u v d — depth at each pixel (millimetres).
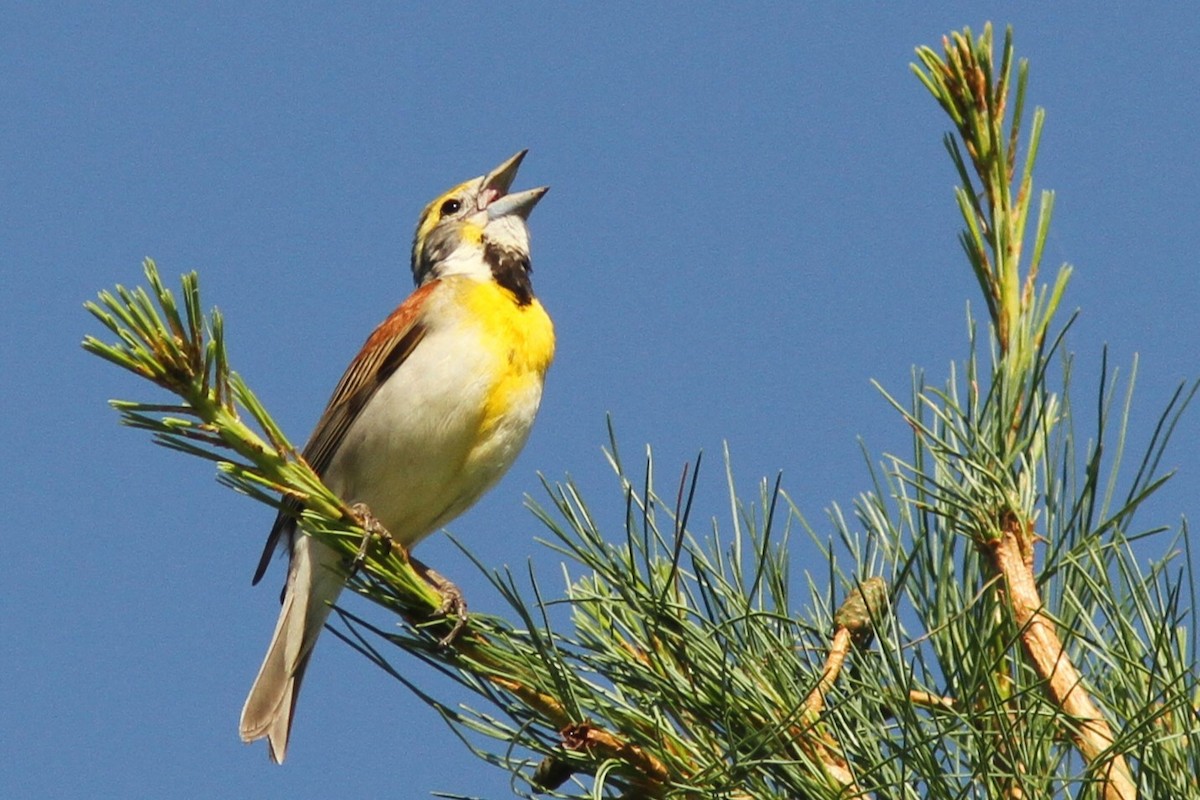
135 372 6453
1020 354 7109
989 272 7340
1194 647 5742
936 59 7539
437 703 6383
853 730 5934
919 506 6574
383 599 7504
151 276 6375
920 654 6426
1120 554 6121
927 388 6957
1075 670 6004
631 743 6160
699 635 6242
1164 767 5262
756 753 5793
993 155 7430
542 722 6406
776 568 6750
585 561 6473
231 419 6855
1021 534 6570
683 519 6070
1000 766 5594
